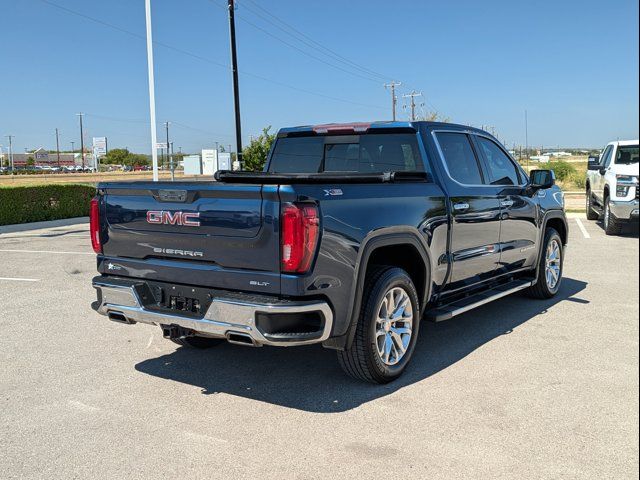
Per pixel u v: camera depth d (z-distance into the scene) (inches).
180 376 184.9
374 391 170.6
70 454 135.6
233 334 150.3
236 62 1024.9
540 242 266.2
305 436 143.0
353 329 160.1
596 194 596.1
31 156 7298.2
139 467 129.6
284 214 142.9
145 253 169.2
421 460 130.9
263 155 1090.7
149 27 779.4
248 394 169.8
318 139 224.8
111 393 171.5
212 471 127.6
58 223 743.7
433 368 188.5
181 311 160.7
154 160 799.1
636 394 166.1
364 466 128.7
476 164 225.3
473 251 213.5
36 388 175.8
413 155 202.4
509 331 229.5
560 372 183.8
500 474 124.6
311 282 145.3
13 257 443.2
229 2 1003.3
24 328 241.1
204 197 154.9
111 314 176.7
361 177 161.5
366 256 160.2
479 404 160.1
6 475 126.6
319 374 185.5
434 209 189.8
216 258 154.0
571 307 267.3
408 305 181.6
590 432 143.0
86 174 4170.8
